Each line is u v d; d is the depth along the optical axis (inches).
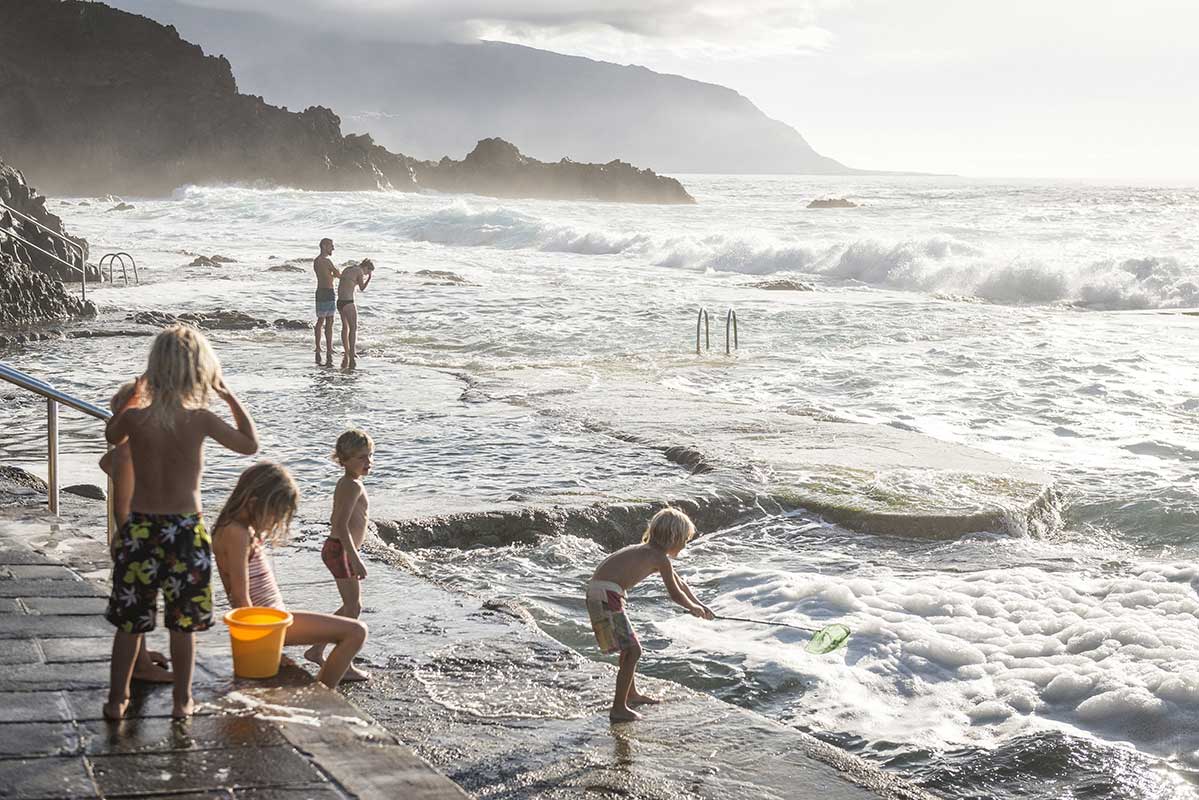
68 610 231.1
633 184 6328.7
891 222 2775.6
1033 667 296.5
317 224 2593.5
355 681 245.6
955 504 445.1
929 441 559.5
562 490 454.0
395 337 960.3
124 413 172.9
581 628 327.9
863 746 253.3
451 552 395.2
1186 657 298.0
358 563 249.4
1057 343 944.9
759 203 5226.4
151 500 173.2
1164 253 1732.3
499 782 199.8
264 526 209.6
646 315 1107.9
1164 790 232.4
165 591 172.4
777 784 202.8
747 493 454.6
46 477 445.4
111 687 176.2
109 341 889.5
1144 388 737.6
